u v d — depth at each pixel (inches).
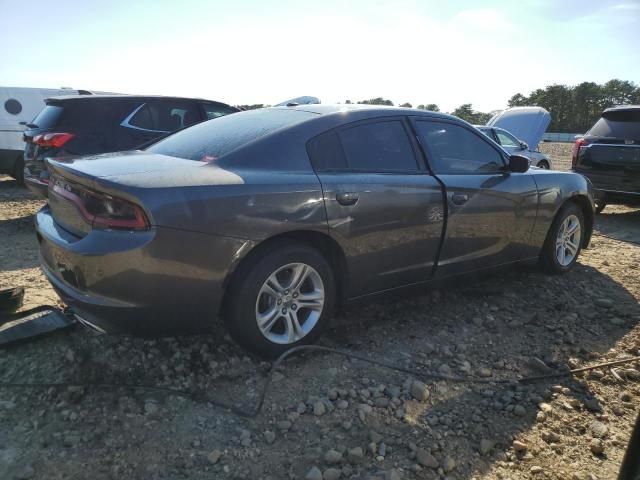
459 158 154.8
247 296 111.6
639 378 122.1
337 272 129.8
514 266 175.0
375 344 134.4
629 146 296.8
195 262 103.0
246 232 107.9
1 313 135.6
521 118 532.1
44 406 102.2
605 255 229.3
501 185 159.8
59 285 109.8
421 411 106.7
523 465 92.6
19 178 404.8
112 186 99.8
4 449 90.0
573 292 177.2
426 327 145.9
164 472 86.5
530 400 112.0
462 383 118.0
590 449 97.4
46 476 84.3
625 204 311.7
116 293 99.9
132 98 269.3
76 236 108.0
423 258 142.7
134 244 97.4
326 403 106.7
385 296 141.0
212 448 92.7
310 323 124.3
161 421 99.2
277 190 112.6
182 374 114.8
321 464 90.0
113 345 124.1
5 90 394.9
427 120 150.0
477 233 154.4
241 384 112.3
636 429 75.6
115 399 105.0
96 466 87.0
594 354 133.3
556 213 183.9
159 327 105.5
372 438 96.7
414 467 90.2
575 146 329.4
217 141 128.1
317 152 124.4
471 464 92.2
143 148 147.9
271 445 94.4
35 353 120.8
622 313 160.7
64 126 249.6
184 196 101.3
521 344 138.3
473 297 169.0
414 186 136.6
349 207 123.0
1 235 249.0
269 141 120.8
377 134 136.9
